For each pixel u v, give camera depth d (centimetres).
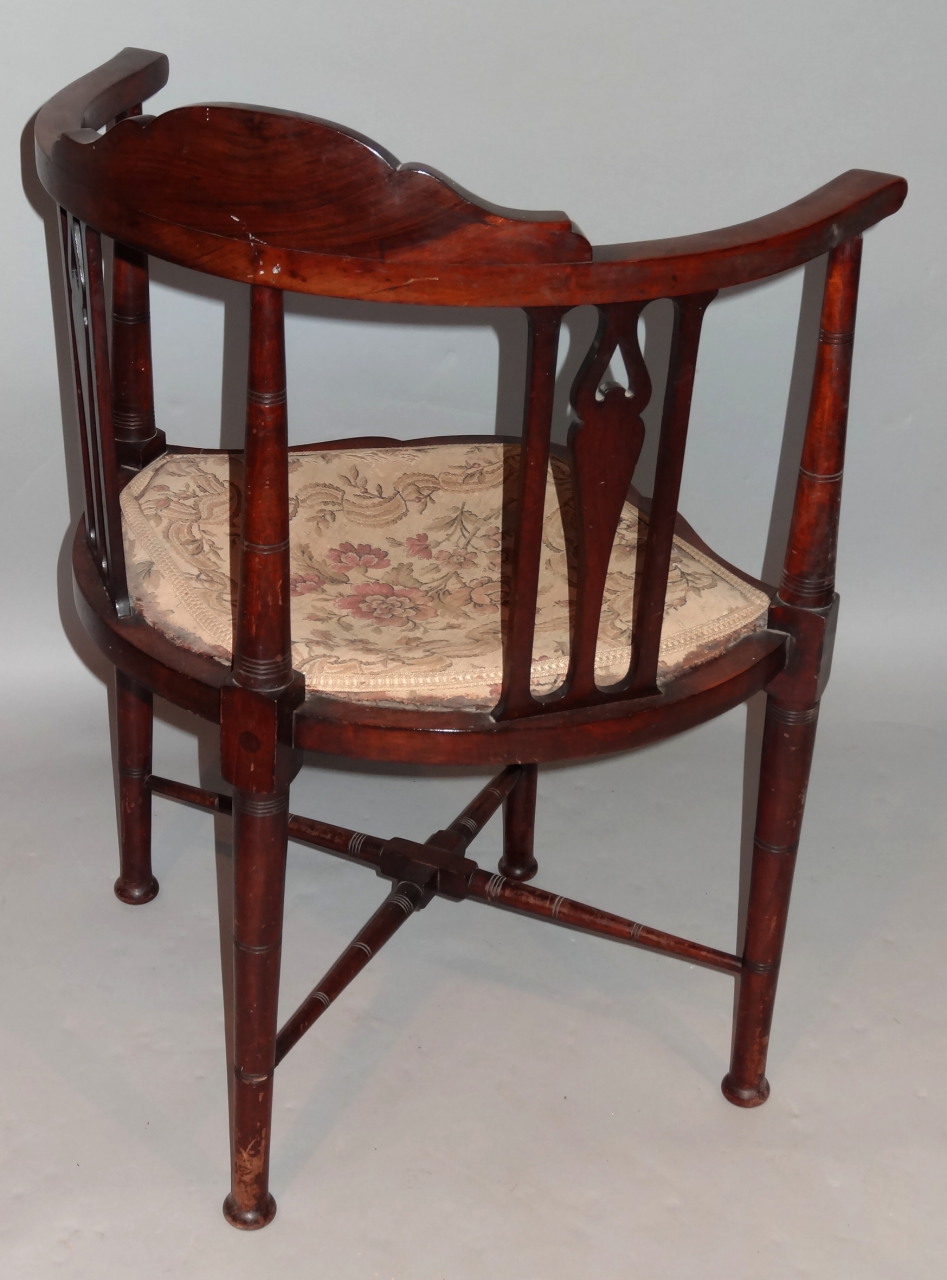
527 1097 127
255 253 78
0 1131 121
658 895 151
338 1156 120
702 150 146
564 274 78
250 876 100
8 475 157
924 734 173
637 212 149
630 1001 138
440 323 155
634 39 140
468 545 122
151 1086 126
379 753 97
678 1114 126
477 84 141
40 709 168
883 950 145
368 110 142
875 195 92
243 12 136
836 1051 133
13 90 137
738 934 146
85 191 85
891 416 163
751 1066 126
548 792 166
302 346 155
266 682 94
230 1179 118
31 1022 131
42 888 147
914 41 142
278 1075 128
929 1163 122
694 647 105
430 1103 126
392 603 112
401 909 127
